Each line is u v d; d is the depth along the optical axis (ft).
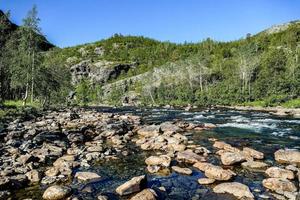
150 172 50.24
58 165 52.75
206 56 443.73
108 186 43.37
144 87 390.42
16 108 144.46
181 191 41.37
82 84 538.88
